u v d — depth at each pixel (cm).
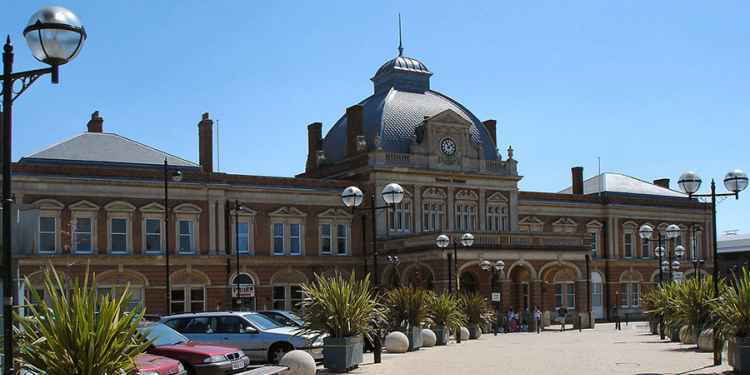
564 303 7181
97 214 5566
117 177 5650
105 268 5516
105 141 5969
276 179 6306
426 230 6731
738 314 2420
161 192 5794
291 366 2422
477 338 4766
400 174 6650
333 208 6525
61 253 5372
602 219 8112
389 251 6412
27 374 1516
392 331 3631
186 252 5866
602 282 7981
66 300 1480
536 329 5725
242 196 6138
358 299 2772
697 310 3350
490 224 7081
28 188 5341
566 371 2616
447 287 5825
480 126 7444
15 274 1923
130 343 1507
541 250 6419
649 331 5369
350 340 2683
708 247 8712
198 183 5916
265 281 6169
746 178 2727
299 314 2820
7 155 1353
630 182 8694
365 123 7006
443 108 7250
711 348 3297
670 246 8438
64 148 5769
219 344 2869
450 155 6912
